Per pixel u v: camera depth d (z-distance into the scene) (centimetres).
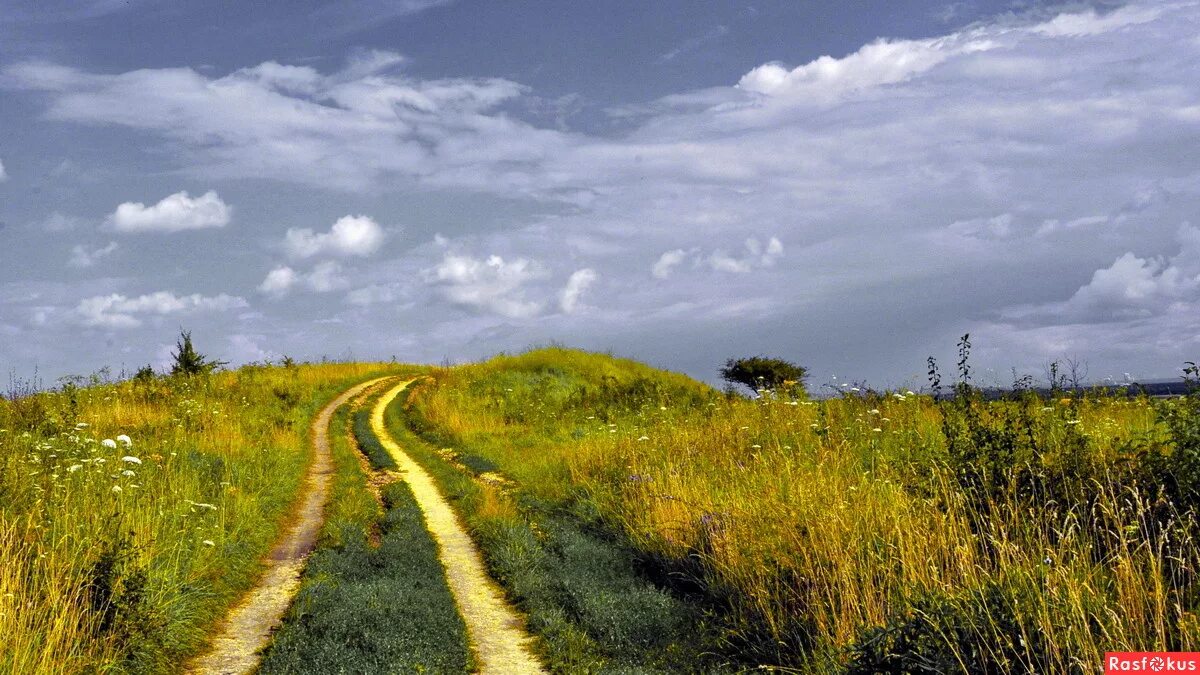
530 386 3500
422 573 1074
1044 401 1014
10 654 611
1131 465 707
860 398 1366
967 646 538
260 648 808
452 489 1705
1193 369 655
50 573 732
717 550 943
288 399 3050
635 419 2195
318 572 1045
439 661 748
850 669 569
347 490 1619
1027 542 638
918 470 881
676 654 773
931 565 654
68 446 1253
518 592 998
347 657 734
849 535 777
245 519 1254
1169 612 526
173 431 1825
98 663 656
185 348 3228
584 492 1512
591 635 844
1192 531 593
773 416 1480
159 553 916
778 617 780
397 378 4669
